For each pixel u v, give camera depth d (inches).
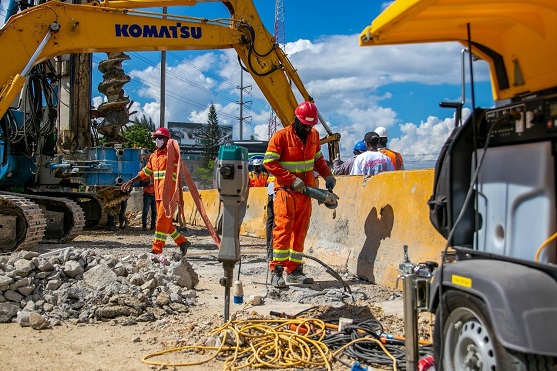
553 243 111.9
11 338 204.1
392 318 222.7
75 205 553.0
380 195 320.8
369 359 172.9
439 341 129.7
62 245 514.3
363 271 317.7
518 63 127.7
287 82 516.1
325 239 378.3
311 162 293.0
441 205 140.6
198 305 256.1
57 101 645.9
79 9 465.7
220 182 197.9
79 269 256.4
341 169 435.5
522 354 104.8
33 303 234.8
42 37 459.5
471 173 134.6
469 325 120.9
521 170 119.3
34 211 447.8
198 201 325.7
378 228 316.8
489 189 127.5
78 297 240.7
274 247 290.4
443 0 113.1
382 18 121.1
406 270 141.6
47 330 215.9
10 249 436.8
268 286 302.4
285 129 289.0
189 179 328.2
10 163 567.2
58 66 665.0
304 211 292.4
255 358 175.9
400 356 175.2
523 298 105.0
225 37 496.1
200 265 394.0
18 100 574.6
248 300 265.6
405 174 300.2
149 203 703.1
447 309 127.0
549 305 104.3
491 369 113.0
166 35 482.9
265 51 507.8
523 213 118.0
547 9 115.2
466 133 134.3
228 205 199.6
